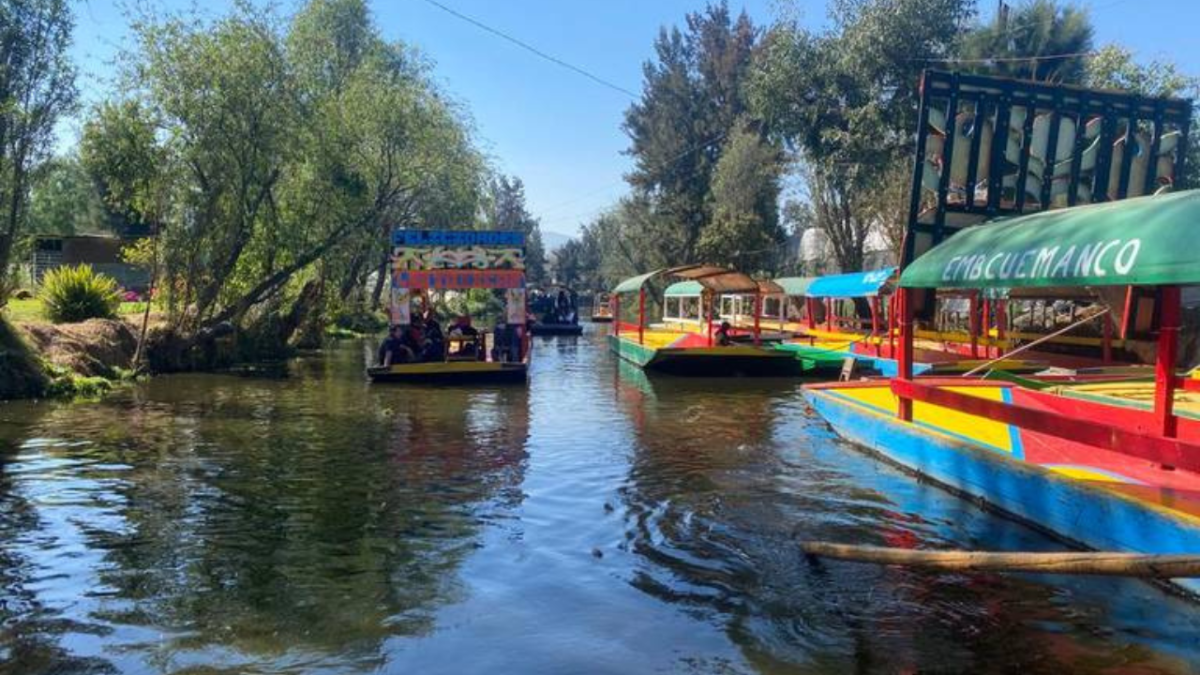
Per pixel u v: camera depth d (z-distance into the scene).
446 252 20.12
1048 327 21.73
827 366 21.41
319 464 10.25
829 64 28.94
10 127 16.00
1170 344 7.36
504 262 20.41
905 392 9.91
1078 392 11.25
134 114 19.75
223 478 9.44
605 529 7.61
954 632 5.38
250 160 21.33
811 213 41.06
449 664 4.92
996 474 7.97
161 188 20.17
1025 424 7.28
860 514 8.10
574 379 21.16
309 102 23.42
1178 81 24.20
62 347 17.50
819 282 27.02
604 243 73.19
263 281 24.33
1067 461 8.94
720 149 55.09
